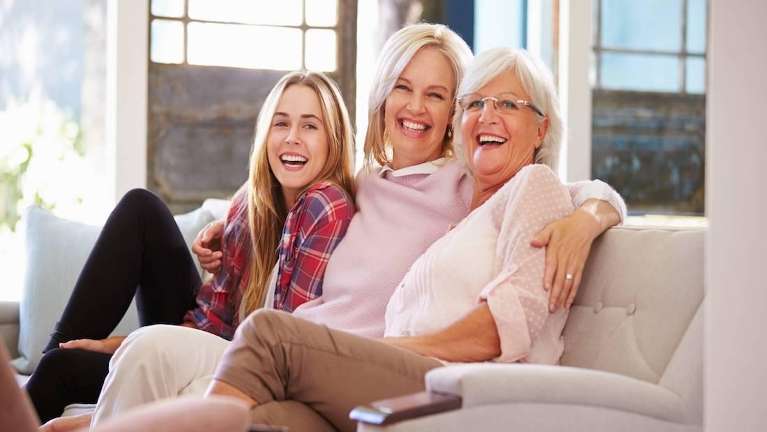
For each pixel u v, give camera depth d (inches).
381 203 129.6
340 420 95.1
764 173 79.0
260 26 209.5
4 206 354.6
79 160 369.1
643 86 226.5
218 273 139.3
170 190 205.5
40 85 386.6
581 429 89.9
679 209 229.9
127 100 202.5
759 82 79.1
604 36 223.6
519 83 119.0
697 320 98.3
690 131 229.3
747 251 78.8
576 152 217.2
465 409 84.5
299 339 94.1
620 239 108.7
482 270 108.8
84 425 116.9
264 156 136.8
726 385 79.1
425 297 111.3
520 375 87.0
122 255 136.2
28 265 167.0
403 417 81.3
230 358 93.3
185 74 206.2
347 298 123.4
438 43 135.3
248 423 66.1
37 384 125.8
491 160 118.7
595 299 108.7
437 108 134.3
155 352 112.4
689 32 228.4
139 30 202.5
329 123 136.2
